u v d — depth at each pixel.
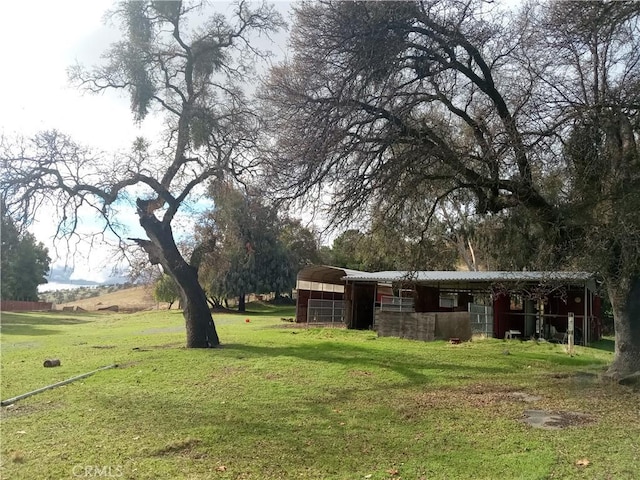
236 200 17.67
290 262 54.44
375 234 13.59
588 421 7.88
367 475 5.69
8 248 16.25
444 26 11.12
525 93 10.89
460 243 33.97
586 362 14.58
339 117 10.61
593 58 11.46
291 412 8.56
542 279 12.30
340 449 6.64
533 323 23.52
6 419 8.16
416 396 9.88
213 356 14.83
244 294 55.00
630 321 10.98
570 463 5.95
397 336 21.22
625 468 5.72
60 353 16.88
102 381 11.39
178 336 23.19
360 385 10.93
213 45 17.69
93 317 51.59
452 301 31.70
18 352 17.62
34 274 67.62
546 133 10.41
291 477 5.66
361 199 11.31
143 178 17.03
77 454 6.33
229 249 22.53
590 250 9.98
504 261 20.56
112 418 8.12
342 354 15.34
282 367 13.04
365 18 10.70
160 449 6.50
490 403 9.25
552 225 10.81
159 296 52.53
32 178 15.29
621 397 9.55
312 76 11.18
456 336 20.56
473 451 6.49
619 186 9.54
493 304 23.86
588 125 10.17
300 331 24.67
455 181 12.13
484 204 12.01
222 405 9.05
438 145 11.19
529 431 7.36
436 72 11.19
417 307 26.67
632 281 10.81
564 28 10.88
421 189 12.75
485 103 12.58
